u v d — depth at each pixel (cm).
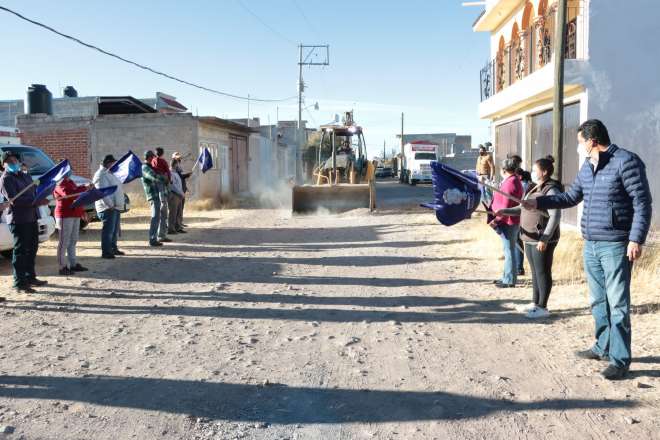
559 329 679
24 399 481
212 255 1252
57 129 2603
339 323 719
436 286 930
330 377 536
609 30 1381
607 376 518
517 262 991
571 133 1527
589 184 541
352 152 2278
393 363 573
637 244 500
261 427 435
